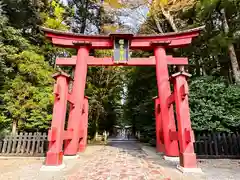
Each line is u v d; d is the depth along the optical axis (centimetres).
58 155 452
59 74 502
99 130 1639
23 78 816
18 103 748
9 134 670
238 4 795
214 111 673
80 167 469
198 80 813
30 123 787
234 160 561
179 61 713
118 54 696
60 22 1208
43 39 1104
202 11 861
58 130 467
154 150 812
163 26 1223
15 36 805
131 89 1405
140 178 364
